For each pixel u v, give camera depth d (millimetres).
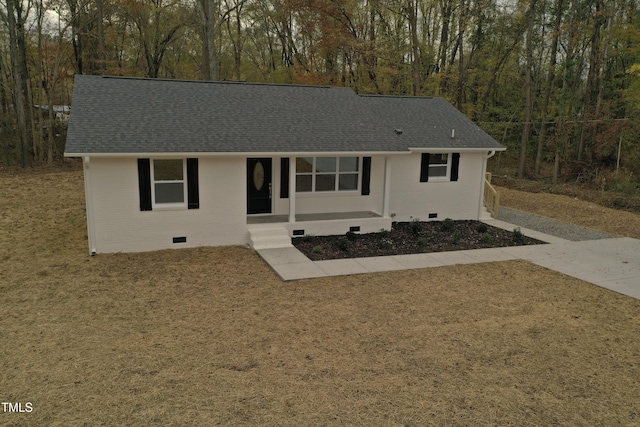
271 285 9367
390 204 14984
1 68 26203
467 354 6637
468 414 5211
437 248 12469
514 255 11938
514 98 30219
